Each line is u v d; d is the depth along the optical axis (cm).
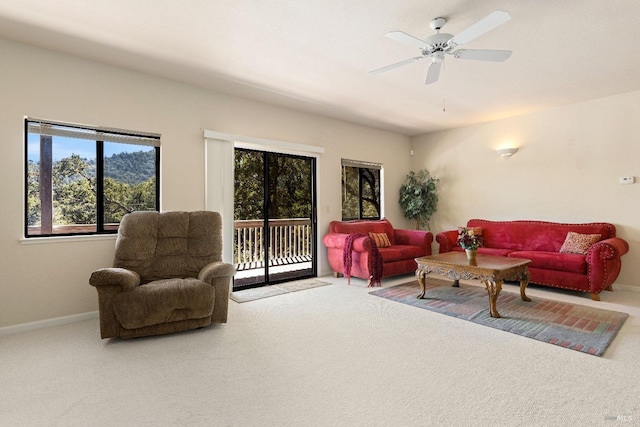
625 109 424
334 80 381
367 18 254
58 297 313
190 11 245
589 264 374
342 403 181
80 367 223
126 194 362
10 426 163
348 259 465
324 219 532
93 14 250
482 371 215
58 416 171
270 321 314
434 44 246
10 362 231
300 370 219
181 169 388
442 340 266
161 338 273
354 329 292
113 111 343
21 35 283
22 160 297
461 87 402
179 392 193
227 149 422
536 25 262
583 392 189
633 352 240
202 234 344
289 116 489
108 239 340
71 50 310
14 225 293
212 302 288
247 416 170
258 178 476
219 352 246
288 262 525
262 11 245
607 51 307
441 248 521
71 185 333
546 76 367
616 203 433
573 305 354
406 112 509
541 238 471
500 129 545
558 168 482
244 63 337
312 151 506
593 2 231
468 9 242
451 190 611
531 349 248
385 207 629
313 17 253
